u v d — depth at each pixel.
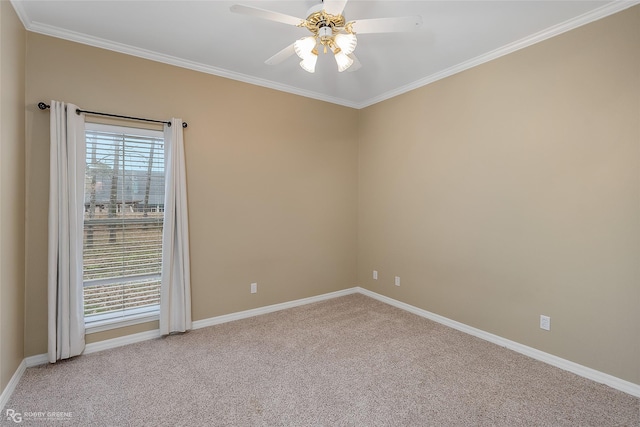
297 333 3.13
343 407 2.02
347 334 3.11
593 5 2.20
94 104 2.68
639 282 2.12
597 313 2.30
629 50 2.13
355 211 4.48
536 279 2.63
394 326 3.32
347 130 4.35
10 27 2.10
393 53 2.92
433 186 3.47
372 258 4.29
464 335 3.10
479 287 3.05
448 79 3.29
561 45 2.46
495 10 2.25
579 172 2.38
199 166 3.21
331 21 1.94
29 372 2.37
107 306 2.83
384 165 4.08
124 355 2.66
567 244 2.45
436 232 3.45
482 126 3.00
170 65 3.03
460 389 2.21
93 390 2.17
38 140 2.47
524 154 2.69
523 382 2.29
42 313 2.50
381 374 2.40
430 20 2.38
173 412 1.96
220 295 3.38
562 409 2.00
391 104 3.96
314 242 4.08
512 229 2.79
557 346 2.51
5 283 2.05
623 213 2.18
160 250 3.06
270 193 3.69
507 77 2.80
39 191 2.48
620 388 2.19
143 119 2.87
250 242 3.56
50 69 2.51
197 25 2.47
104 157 2.78
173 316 3.04
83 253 2.71
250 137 3.53
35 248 2.47
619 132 2.19
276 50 2.88
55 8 2.24
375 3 2.17
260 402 2.06
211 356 2.65
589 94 2.32
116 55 2.77
